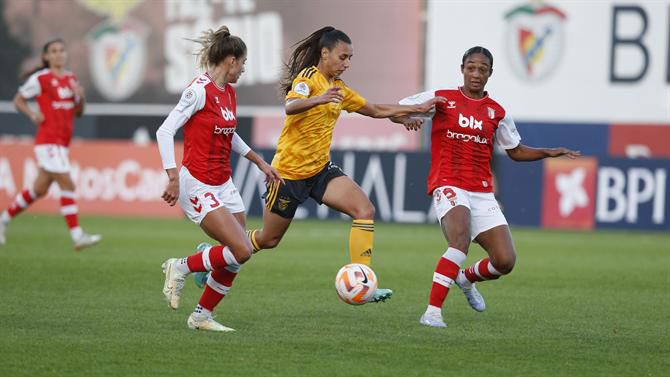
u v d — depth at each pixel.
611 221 72.25
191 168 28.47
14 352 25.23
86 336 27.62
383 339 28.09
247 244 28.11
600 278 45.00
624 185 72.06
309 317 32.12
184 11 85.94
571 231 71.75
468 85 31.28
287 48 84.25
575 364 25.12
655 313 34.59
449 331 29.84
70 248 53.19
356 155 75.50
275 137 84.62
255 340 27.52
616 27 81.62
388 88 83.81
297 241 59.97
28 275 41.34
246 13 84.88
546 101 82.62
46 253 50.28
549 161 73.31
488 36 82.81
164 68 86.44
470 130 30.95
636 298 38.56
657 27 81.25
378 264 48.91
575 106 82.50
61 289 37.50
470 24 82.94
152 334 28.14
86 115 87.44
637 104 81.81
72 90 51.97
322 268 46.38
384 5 83.38
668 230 71.38
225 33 28.53
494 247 31.12
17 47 87.62
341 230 68.19
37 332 28.14
